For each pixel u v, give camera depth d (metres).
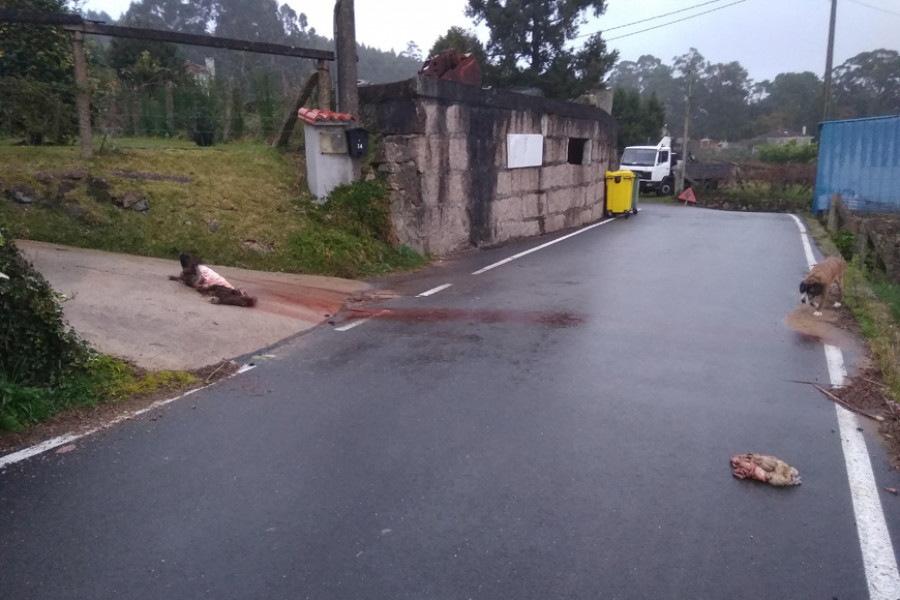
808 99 78.38
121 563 3.31
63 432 4.70
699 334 7.49
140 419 4.98
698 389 5.80
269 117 14.27
